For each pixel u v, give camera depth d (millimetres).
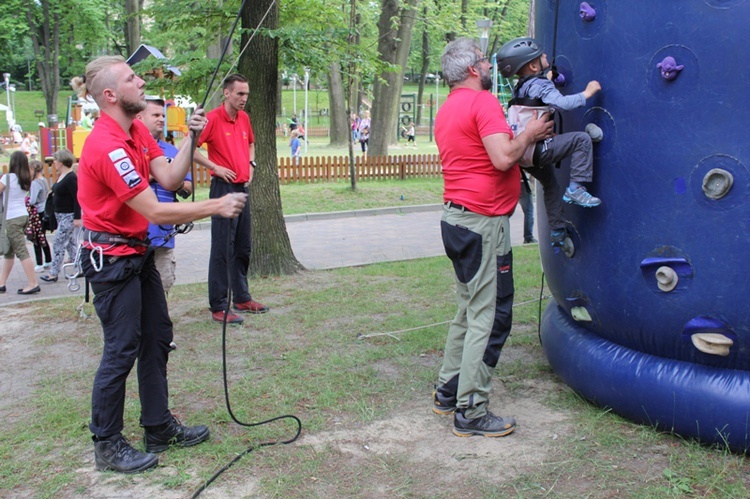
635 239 3613
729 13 3176
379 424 4031
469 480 3369
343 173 19047
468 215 3666
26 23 36125
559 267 4203
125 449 3543
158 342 3643
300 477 3418
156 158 3633
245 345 5543
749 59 3154
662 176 3461
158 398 3672
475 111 3557
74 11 35500
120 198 3193
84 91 4680
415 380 4719
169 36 21266
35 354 5539
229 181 6078
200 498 3254
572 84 3844
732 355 3467
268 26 7828
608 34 3586
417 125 44750
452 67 3713
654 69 3422
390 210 15734
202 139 5980
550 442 3742
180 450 3723
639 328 3736
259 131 7992
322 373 4855
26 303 7355
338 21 10211
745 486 3240
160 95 8703
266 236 8219
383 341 5586
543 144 3648
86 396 4559
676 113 3375
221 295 6227
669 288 3506
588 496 3195
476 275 3695
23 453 3758
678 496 3168
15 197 8227
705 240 3369
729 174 3252
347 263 9898
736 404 3410
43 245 9688
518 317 6254
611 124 3623
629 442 3695
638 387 3748
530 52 3670
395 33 20766
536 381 4664
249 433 3914
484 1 28094
